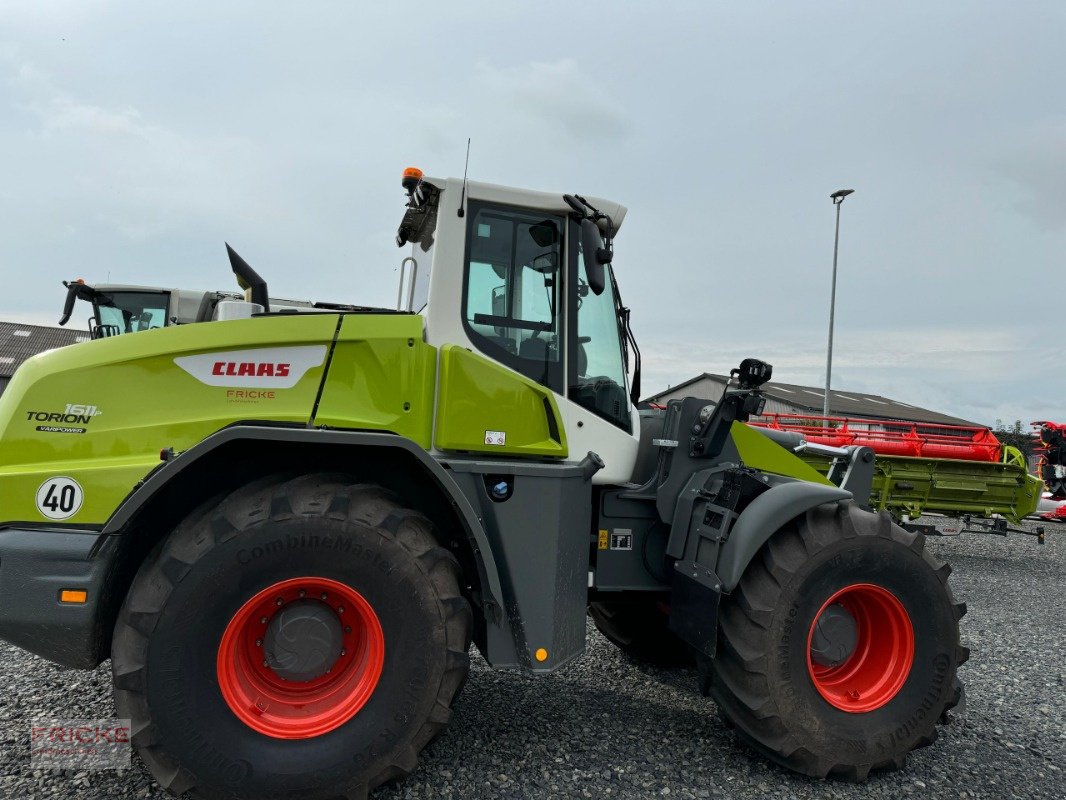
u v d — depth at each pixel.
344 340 2.62
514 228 3.02
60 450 2.43
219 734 2.17
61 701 3.19
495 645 2.54
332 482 2.40
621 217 3.17
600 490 3.21
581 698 3.45
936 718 2.82
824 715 2.70
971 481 8.41
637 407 3.56
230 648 2.23
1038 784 2.77
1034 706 3.64
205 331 2.57
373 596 2.31
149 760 2.16
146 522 2.48
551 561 2.62
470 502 2.61
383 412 2.63
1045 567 8.55
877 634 2.91
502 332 2.95
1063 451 12.93
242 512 2.25
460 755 2.76
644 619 4.02
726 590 2.67
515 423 2.78
